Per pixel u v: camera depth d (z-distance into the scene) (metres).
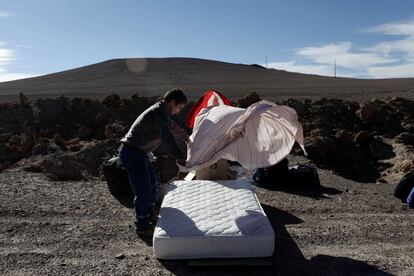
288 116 6.73
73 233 6.86
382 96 28.05
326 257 5.94
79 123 22.81
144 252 6.14
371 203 8.51
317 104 23.56
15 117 23.11
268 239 5.67
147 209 6.58
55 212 7.86
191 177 8.88
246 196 6.95
